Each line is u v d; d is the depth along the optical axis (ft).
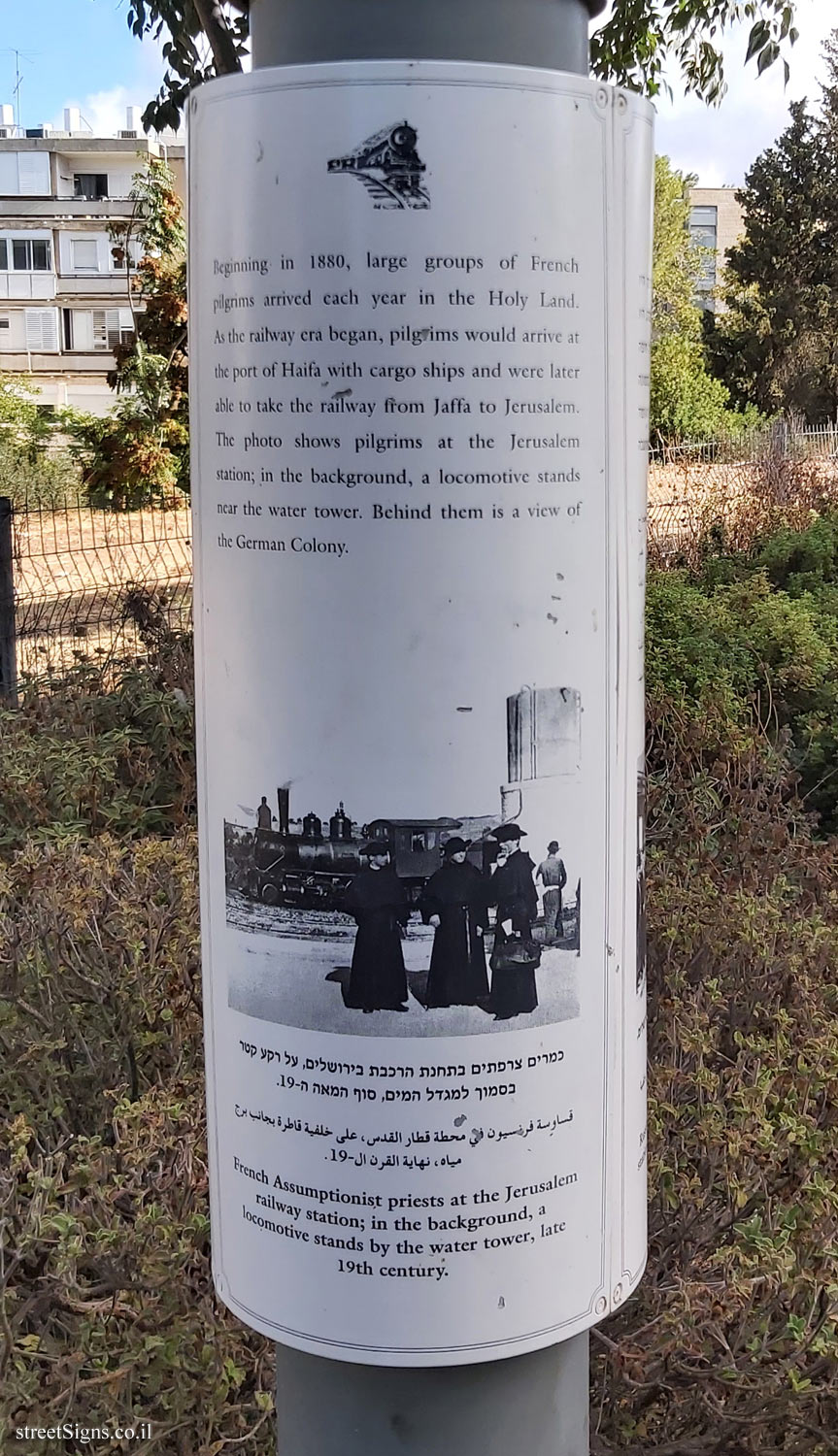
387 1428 5.25
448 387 4.59
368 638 4.74
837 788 17.67
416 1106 4.98
